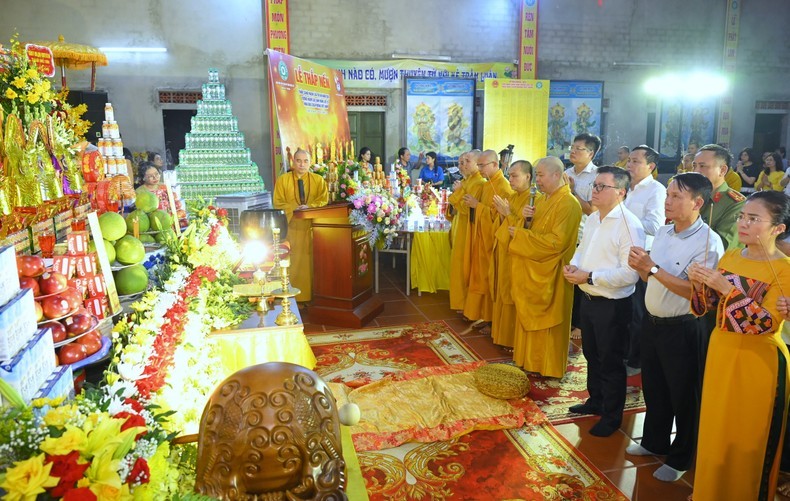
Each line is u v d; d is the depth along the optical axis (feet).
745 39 35.12
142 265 8.45
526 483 8.70
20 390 4.26
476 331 15.85
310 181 17.13
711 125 35.45
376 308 17.17
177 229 10.39
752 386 6.64
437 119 31.68
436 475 8.89
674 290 7.72
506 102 30.81
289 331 8.82
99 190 9.52
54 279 5.86
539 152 31.58
